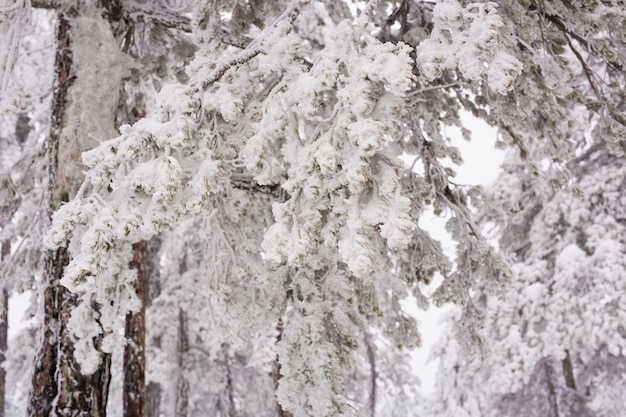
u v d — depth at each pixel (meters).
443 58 2.47
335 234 2.49
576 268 9.58
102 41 4.78
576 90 4.60
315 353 4.23
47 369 4.06
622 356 12.05
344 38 2.57
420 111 4.82
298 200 2.54
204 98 2.78
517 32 3.79
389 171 2.32
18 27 3.99
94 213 2.40
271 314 4.56
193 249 10.55
